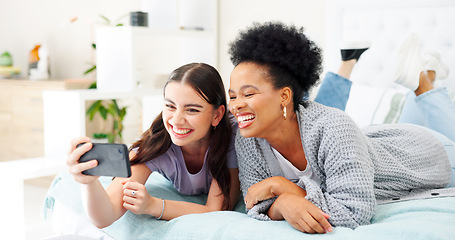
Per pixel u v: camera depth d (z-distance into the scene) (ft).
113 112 12.06
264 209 4.18
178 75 4.25
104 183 5.15
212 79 4.32
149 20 10.21
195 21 11.19
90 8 14.24
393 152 4.91
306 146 4.25
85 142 3.60
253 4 11.06
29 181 13.61
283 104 4.17
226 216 4.17
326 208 3.87
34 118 13.09
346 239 3.50
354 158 3.97
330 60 9.66
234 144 4.78
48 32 14.98
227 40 11.52
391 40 9.00
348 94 7.13
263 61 4.07
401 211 4.18
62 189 5.20
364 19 9.27
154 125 4.72
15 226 6.70
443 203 4.21
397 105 7.50
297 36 4.19
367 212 3.85
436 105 6.44
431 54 7.37
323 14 10.02
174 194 5.08
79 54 14.42
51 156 8.47
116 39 9.38
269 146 4.48
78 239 4.30
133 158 4.67
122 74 9.47
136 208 4.11
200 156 4.89
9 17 15.40
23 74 15.31
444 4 8.35
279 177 4.22
